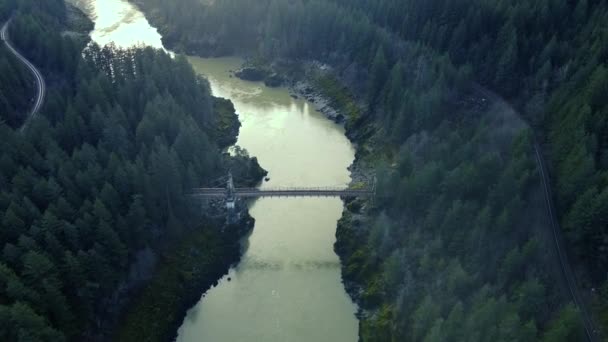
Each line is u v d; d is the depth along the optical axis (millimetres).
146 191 104562
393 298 96062
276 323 99688
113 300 94000
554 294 85000
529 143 109250
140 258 100812
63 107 130250
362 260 108750
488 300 76875
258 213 127062
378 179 115688
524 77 138875
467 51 151125
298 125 165000
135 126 130750
